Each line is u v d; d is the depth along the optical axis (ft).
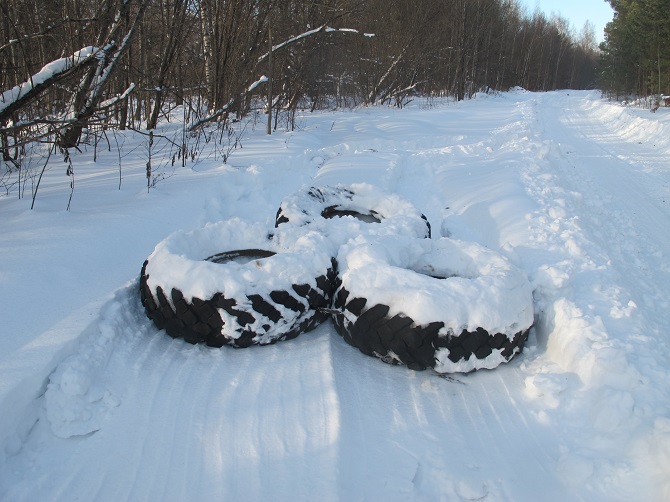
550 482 8.78
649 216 25.40
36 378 9.38
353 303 11.75
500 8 148.56
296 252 13.10
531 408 10.53
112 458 8.84
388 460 9.03
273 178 26.71
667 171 36.58
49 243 14.66
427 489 8.53
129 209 18.56
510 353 11.62
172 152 30.35
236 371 11.19
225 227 14.67
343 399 10.40
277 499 8.06
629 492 8.34
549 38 219.20
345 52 74.59
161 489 8.25
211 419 9.72
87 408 9.56
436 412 10.38
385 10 81.92
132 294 13.24
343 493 8.20
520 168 29.17
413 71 89.35
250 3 42.04
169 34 36.06
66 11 26.14
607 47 138.92
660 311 14.80
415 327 10.98
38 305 11.77
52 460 8.75
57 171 24.64
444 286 11.37
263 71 47.24
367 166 28.94
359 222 16.02
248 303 11.56
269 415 9.83
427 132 45.75
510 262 13.04
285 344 12.30
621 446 9.04
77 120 18.95
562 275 13.19
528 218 19.84
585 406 10.09
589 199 27.20
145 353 11.50
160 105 39.58
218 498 8.09
